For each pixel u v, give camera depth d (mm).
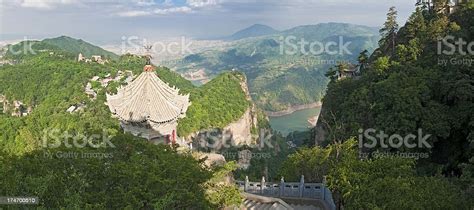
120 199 22609
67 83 186375
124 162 25375
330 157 50219
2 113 187250
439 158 62906
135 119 50438
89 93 168875
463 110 60500
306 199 40625
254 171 90062
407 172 36625
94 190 23734
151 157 28297
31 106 184750
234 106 170125
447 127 60000
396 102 62250
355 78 100750
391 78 69375
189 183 25703
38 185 21547
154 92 52500
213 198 27562
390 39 106688
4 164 23984
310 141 113562
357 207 29172
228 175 39750
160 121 50281
